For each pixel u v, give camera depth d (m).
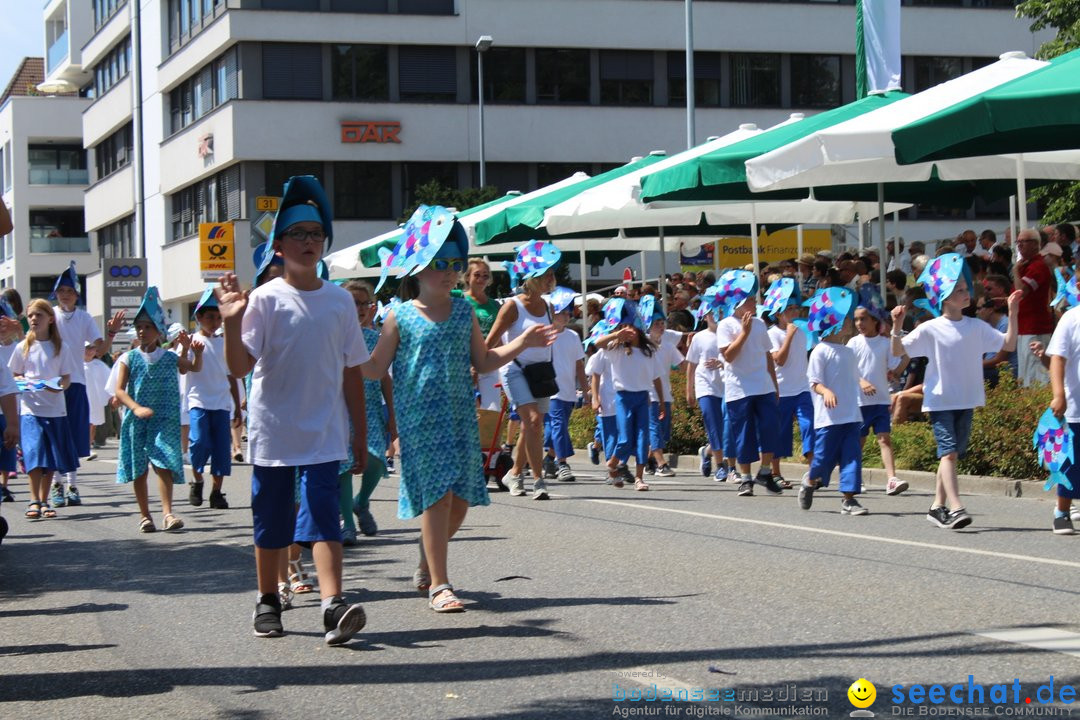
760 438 15.79
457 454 8.78
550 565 10.62
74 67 77.81
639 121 53.00
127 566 11.54
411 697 6.83
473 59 51.94
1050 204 35.78
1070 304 16.20
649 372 16.58
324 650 7.93
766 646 7.66
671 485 17.39
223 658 7.83
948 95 19.17
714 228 31.31
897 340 13.89
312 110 50.50
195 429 15.53
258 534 8.22
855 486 13.58
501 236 29.59
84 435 16.73
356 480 18.50
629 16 52.56
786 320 16.03
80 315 16.69
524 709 6.53
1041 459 11.84
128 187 63.75
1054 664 7.12
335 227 50.94
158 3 57.72
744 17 52.94
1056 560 10.37
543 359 15.50
